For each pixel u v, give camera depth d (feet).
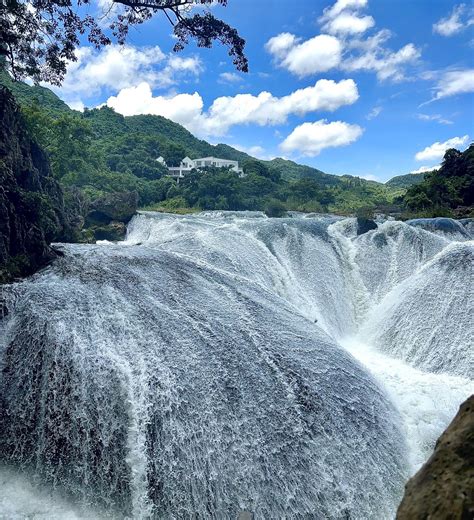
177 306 39.73
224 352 34.99
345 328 65.31
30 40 56.49
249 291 48.32
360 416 34.60
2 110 49.83
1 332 33.55
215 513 27.61
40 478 28.58
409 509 13.53
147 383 30.27
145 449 28.07
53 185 63.41
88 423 29.17
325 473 30.27
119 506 27.40
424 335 53.57
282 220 78.79
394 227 77.82
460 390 44.68
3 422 30.09
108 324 34.65
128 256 49.96
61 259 46.50
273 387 33.37
